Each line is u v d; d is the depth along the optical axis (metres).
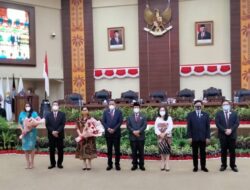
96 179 7.24
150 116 13.32
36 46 18.77
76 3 19.48
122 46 19.11
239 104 13.64
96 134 8.05
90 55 19.39
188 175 7.44
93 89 19.42
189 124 7.76
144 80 18.77
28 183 7.03
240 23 17.67
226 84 18.03
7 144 11.09
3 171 8.23
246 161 8.87
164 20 18.45
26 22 18.34
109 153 8.17
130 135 8.11
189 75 18.38
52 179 7.32
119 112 8.21
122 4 19.00
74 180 7.19
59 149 8.41
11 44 17.80
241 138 10.11
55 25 19.50
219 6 18.05
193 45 18.38
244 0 17.62
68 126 12.30
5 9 17.58
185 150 9.20
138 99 16.45
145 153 9.34
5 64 17.58
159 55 18.58
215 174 7.47
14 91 17.52
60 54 19.67
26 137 8.44
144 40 18.75
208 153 9.28
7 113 17.03
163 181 6.97
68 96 16.52
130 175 7.55
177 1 18.36
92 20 19.39
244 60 17.69
